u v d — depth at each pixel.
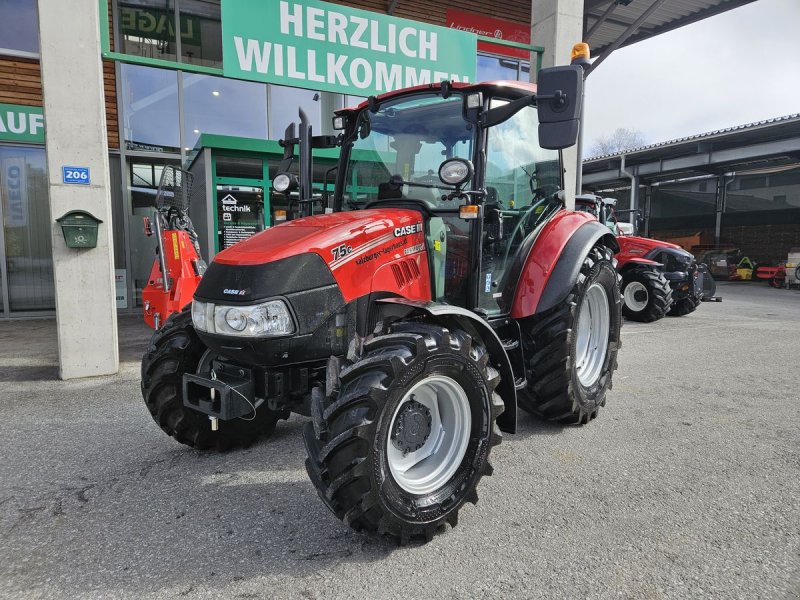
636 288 8.62
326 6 5.36
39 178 8.94
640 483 2.83
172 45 9.20
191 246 5.61
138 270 9.27
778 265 18.30
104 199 4.93
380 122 3.22
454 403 2.45
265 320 2.31
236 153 8.66
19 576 2.08
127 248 9.16
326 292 2.43
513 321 3.39
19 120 8.66
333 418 2.14
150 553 2.23
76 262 4.88
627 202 24.42
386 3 10.46
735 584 2.00
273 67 5.23
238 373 2.61
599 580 2.03
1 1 8.40
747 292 15.10
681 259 9.18
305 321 2.38
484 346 2.67
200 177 8.74
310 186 3.33
